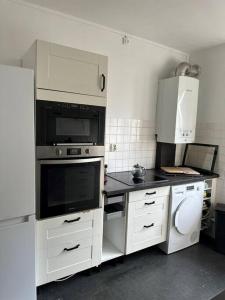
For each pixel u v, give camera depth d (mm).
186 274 2273
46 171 1751
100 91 1951
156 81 2996
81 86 1853
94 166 1986
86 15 2258
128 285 2080
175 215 2531
